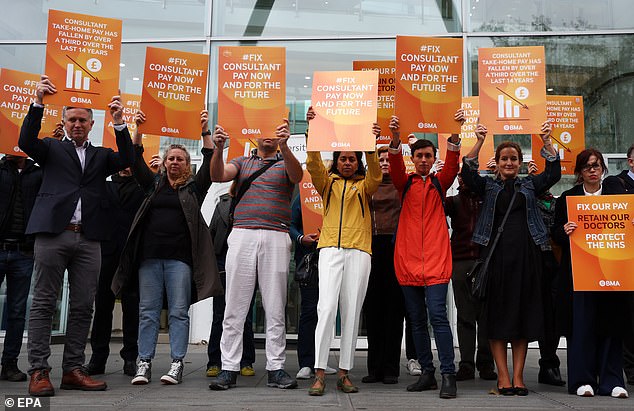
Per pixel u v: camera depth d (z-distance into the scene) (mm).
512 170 3961
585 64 7332
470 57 7453
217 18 7797
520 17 7500
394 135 3973
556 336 3939
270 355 3920
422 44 4027
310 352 4625
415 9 7645
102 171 3887
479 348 4625
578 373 3768
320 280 3797
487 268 3803
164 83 4141
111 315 4656
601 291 3797
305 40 7695
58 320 7355
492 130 4062
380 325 4270
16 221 4301
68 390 3719
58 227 3602
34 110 3654
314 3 7762
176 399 3408
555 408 3234
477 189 4039
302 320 4668
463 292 4672
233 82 4082
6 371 4211
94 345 4602
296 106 7609
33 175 4453
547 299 3834
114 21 3945
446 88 4008
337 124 3885
